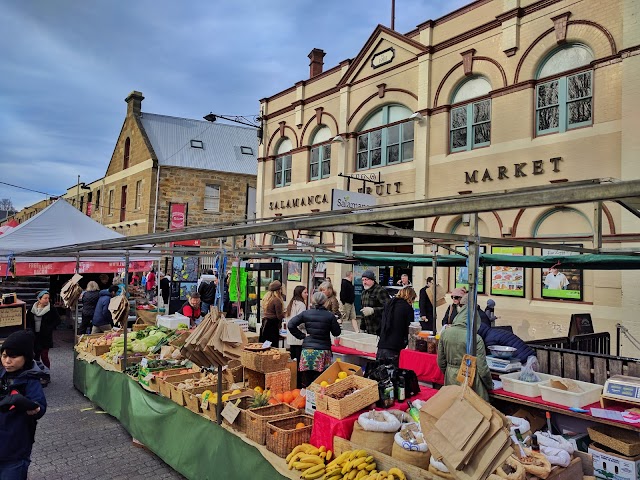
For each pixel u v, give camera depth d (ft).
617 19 32.78
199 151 95.20
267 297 29.43
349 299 43.39
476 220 13.94
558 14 35.88
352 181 54.24
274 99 68.85
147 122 95.76
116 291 36.81
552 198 6.72
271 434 13.53
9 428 11.60
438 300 36.35
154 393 18.79
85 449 19.24
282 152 67.72
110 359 24.04
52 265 38.68
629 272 31.22
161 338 25.02
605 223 32.71
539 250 36.40
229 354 14.60
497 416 8.27
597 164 33.40
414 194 46.70
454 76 43.73
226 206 93.86
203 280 42.96
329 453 12.78
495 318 35.06
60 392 27.02
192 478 15.75
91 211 118.21
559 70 36.50
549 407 15.25
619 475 13.62
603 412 14.15
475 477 7.95
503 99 39.40
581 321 29.14
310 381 21.79
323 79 60.08
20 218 167.02
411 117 45.47
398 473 11.07
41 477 16.72
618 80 32.60
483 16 41.55
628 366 17.17
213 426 15.33
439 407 8.79
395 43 49.73
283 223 11.05
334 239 56.54
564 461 11.25
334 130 57.77
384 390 14.61
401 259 31.73
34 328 29.25
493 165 39.83
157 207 87.35
